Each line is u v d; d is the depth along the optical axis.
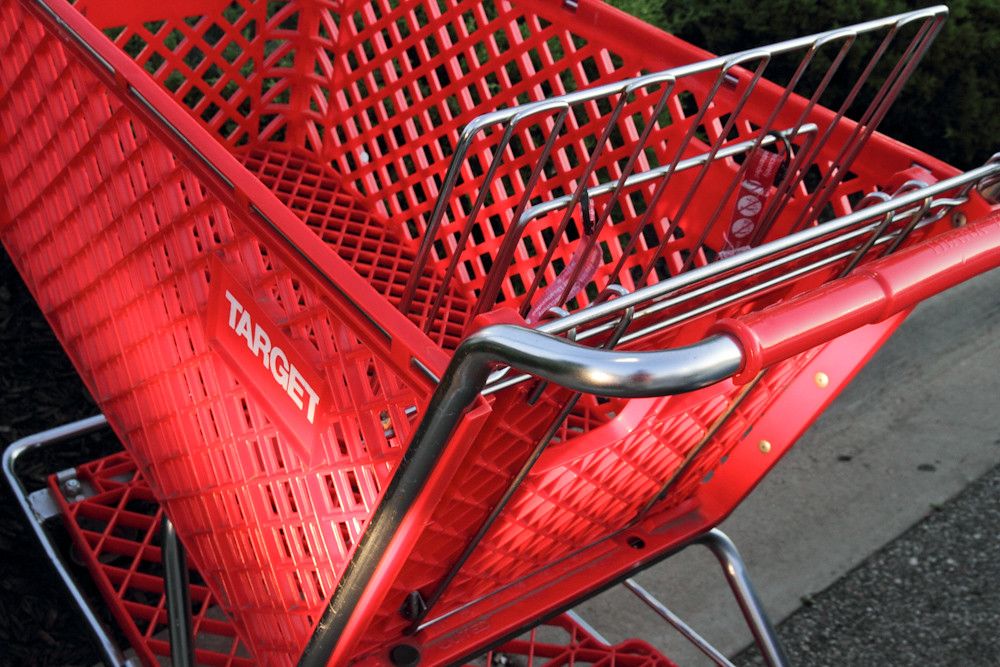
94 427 2.53
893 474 3.44
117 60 1.55
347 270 1.21
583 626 2.61
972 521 3.29
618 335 1.29
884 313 1.20
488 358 1.03
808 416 1.88
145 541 2.60
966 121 4.62
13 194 2.20
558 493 1.66
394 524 1.25
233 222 1.42
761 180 1.71
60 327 2.25
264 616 1.79
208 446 1.71
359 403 1.28
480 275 2.84
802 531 3.19
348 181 3.14
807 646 2.84
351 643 1.46
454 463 1.17
